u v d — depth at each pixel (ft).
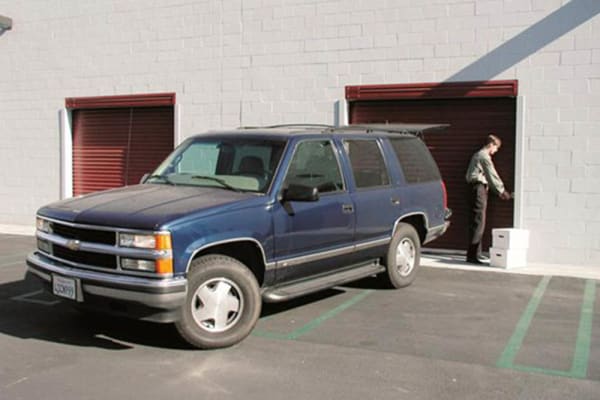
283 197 19.94
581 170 31.71
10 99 46.96
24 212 46.96
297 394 14.99
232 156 21.45
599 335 19.95
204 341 17.79
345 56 36.11
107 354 17.62
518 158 32.68
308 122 37.27
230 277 18.22
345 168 22.93
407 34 34.60
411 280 26.55
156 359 17.26
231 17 39.11
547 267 31.50
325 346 18.56
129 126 43.65
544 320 21.70
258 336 19.47
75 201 19.80
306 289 20.80
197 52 40.24
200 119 40.45
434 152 35.09
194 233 17.34
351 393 15.07
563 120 31.89
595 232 31.63
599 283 27.86
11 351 17.84
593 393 15.28
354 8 35.76
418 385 15.62
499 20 32.73
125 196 19.58
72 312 21.99
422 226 27.32
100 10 43.34
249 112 38.91
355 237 22.93
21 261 31.83
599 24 31.04
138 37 42.14
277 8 37.73
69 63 44.65
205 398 14.70
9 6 46.39
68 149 45.34
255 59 38.55
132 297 16.83
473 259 32.32
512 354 18.03
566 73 31.71
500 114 33.63
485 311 22.85
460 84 33.63
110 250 17.30
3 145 47.47
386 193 24.54
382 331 20.15
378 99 35.70
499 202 33.81
